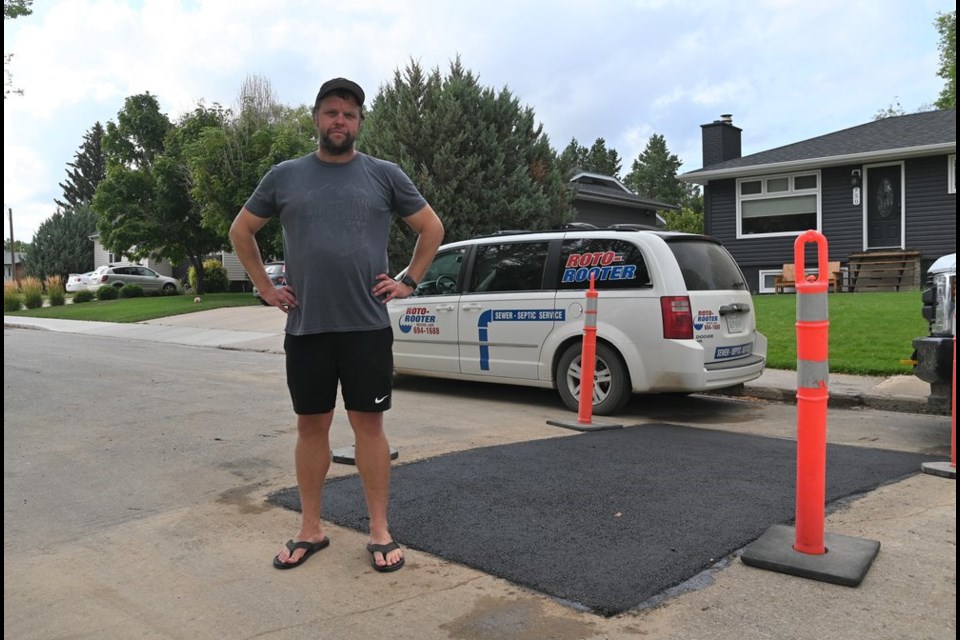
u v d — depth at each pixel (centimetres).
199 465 505
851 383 805
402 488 433
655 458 500
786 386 789
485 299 773
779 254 1973
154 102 3097
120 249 2916
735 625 272
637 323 668
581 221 2592
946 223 1750
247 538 370
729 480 445
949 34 3189
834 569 308
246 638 271
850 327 1070
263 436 591
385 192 334
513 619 279
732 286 715
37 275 4938
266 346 1380
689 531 360
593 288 624
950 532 360
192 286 3325
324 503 407
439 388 856
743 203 2033
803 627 270
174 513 409
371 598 300
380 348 330
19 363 1092
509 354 756
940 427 632
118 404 732
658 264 664
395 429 617
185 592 310
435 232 345
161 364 1099
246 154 2523
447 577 317
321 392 331
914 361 552
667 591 299
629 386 679
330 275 319
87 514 409
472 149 1566
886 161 1806
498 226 1563
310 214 319
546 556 333
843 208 1881
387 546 330
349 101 318
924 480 448
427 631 272
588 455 508
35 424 638
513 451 520
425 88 1599
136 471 491
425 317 823
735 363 700
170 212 2820
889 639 261
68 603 301
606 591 298
